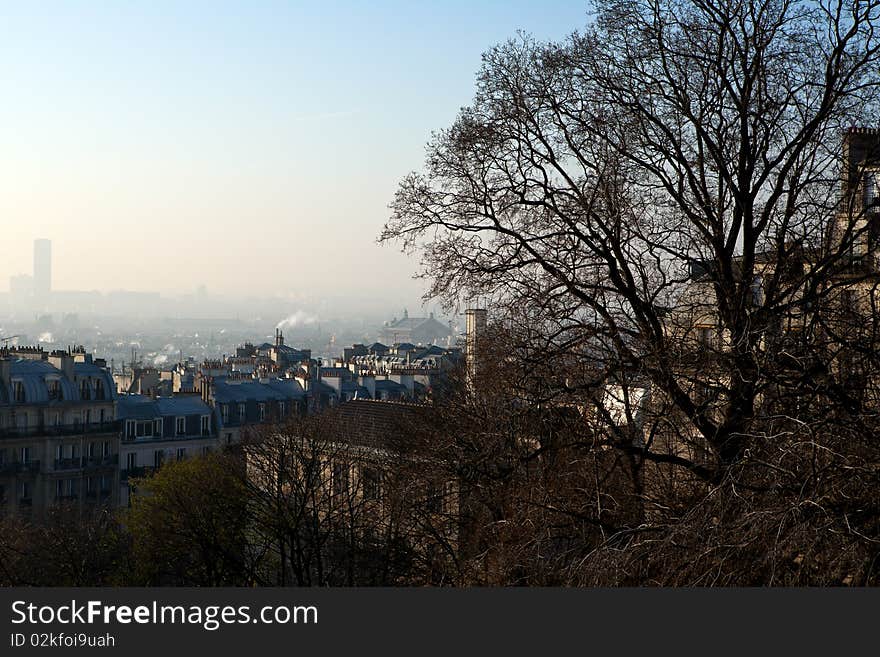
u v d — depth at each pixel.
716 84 25.67
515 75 27.09
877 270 22.11
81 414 93.06
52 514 62.62
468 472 27.06
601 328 24.12
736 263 25.11
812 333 20.14
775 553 15.10
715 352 20.98
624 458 23.31
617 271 24.62
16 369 90.75
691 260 24.34
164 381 140.00
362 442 51.84
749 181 24.67
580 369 24.14
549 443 23.89
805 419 17.34
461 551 30.67
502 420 24.84
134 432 100.31
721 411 22.00
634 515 21.78
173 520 53.56
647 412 22.55
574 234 25.11
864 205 23.86
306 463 48.72
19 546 56.47
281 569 53.25
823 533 15.25
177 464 57.88
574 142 26.33
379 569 39.81
